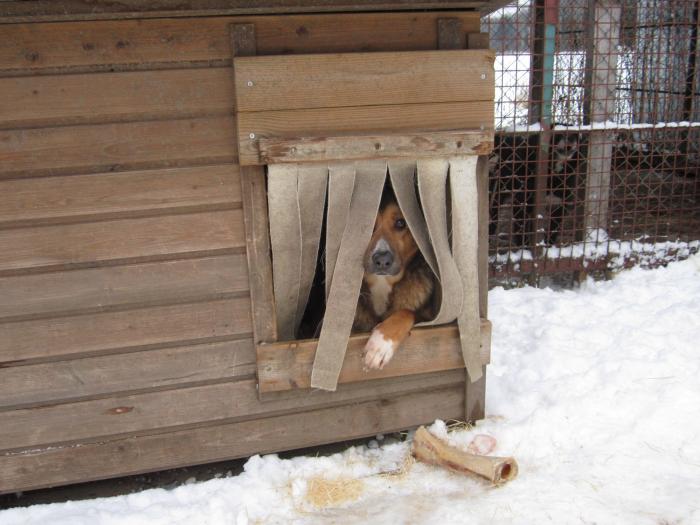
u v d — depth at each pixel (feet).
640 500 6.21
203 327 6.61
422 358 7.08
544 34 10.91
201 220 6.42
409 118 6.51
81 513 6.33
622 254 11.85
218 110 6.27
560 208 12.09
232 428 6.87
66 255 6.25
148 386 6.60
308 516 6.26
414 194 6.86
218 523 6.13
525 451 6.98
